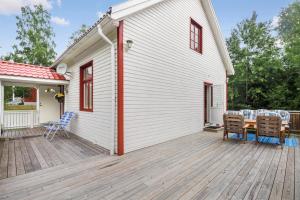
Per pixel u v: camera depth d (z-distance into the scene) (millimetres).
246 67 15812
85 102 6875
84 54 6578
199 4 8422
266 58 14742
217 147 5422
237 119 6102
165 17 6227
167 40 6305
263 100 14977
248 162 4074
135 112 5082
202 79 8617
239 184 2990
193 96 7863
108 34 5102
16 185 2959
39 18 20797
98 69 5613
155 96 5785
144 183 3029
